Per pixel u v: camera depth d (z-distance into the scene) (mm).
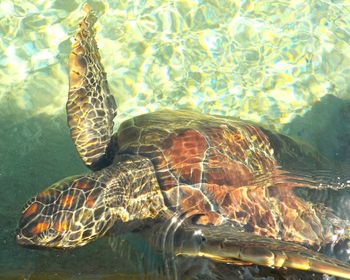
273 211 828
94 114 951
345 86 1236
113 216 818
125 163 861
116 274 758
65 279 733
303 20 1308
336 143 1119
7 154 1012
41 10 1225
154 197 821
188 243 735
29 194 941
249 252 648
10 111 1092
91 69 965
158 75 1189
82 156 941
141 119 966
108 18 1235
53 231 761
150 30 1240
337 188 902
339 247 822
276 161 925
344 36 1300
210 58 1231
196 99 1170
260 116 1162
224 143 879
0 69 1149
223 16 1284
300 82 1228
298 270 716
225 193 818
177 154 847
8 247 825
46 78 1146
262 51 1259
